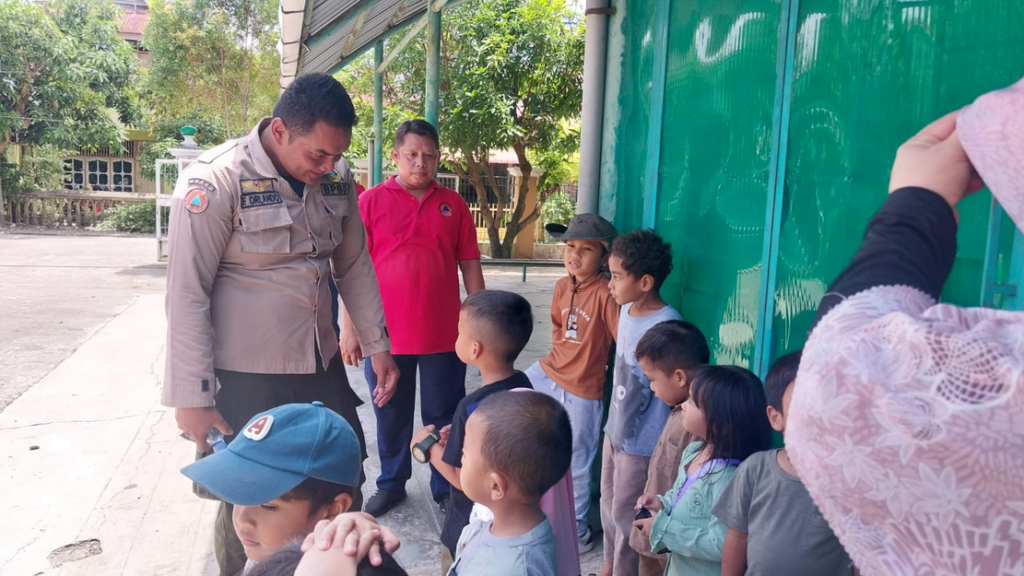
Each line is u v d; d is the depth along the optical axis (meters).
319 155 2.13
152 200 19.66
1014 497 0.63
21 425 4.37
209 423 2.09
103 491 3.47
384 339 2.63
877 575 0.71
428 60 3.94
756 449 1.81
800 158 2.01
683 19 2.64
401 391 3.24
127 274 11.32
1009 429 0.62
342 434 1.59
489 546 1.55
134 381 5.33
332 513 1.57
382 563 1.07
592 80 3.12
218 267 2.17
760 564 1.54
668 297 2.79
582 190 3.21
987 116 0.72
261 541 1.54
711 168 2.46
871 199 1.75
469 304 2.21
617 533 2.46
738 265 2.31
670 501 1.91
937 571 0.67
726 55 2.37
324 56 6.41
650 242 2.44
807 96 1.98
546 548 1.55
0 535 3.03
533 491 1.52
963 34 1.53
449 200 3.33
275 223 2.16
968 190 0.79
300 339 2.27
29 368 5.65
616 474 2.50
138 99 19.56
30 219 19.22
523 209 14.66
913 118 1.64
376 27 5.92
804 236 1.99
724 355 2.39
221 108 18.55
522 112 12.66
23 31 17.30
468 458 1.56
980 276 1.51
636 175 3.00
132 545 2.97
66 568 2.79
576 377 2.88
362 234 2.58
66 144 18.27
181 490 3.49
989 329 0.67
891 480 0.67
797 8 2.02
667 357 2.08
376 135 8.51
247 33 17.69
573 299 2.92
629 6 2.98
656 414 2.43
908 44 1.66
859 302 0.74
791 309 2.04
